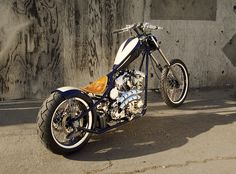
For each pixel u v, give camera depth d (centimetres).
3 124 473
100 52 595
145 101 459
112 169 363
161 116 515
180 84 545
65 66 580
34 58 561
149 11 611
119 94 426
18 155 388
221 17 664
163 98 539
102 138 435
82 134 396
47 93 579
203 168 369
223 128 475
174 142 429
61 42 569
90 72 597
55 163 372
